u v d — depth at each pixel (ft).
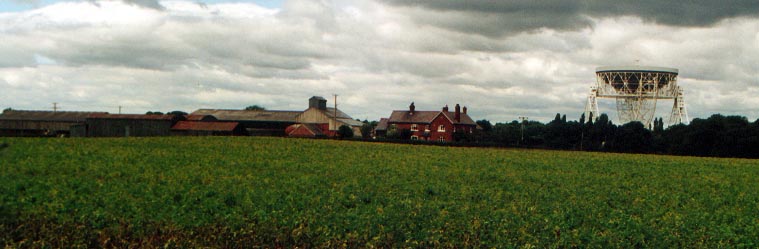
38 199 83.76
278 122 429.79
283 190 101.45
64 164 134.62
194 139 233.96
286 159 168.66
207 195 93.30
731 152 301.02
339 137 334.03
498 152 228.84
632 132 328.29
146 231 63.31
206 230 64.03
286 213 75.87
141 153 169.99
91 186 101.14
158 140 222.89
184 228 65.16
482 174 145.28
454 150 230.68
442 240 62.23
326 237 62.18
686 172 172.04
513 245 62.18
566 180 138.00
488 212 82.28
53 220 68.13
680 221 80.02
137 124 322.96
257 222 70.33
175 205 80.89
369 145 240.32
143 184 105.70
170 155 167.73
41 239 58.13
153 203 81.46
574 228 73.20
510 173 150.30
